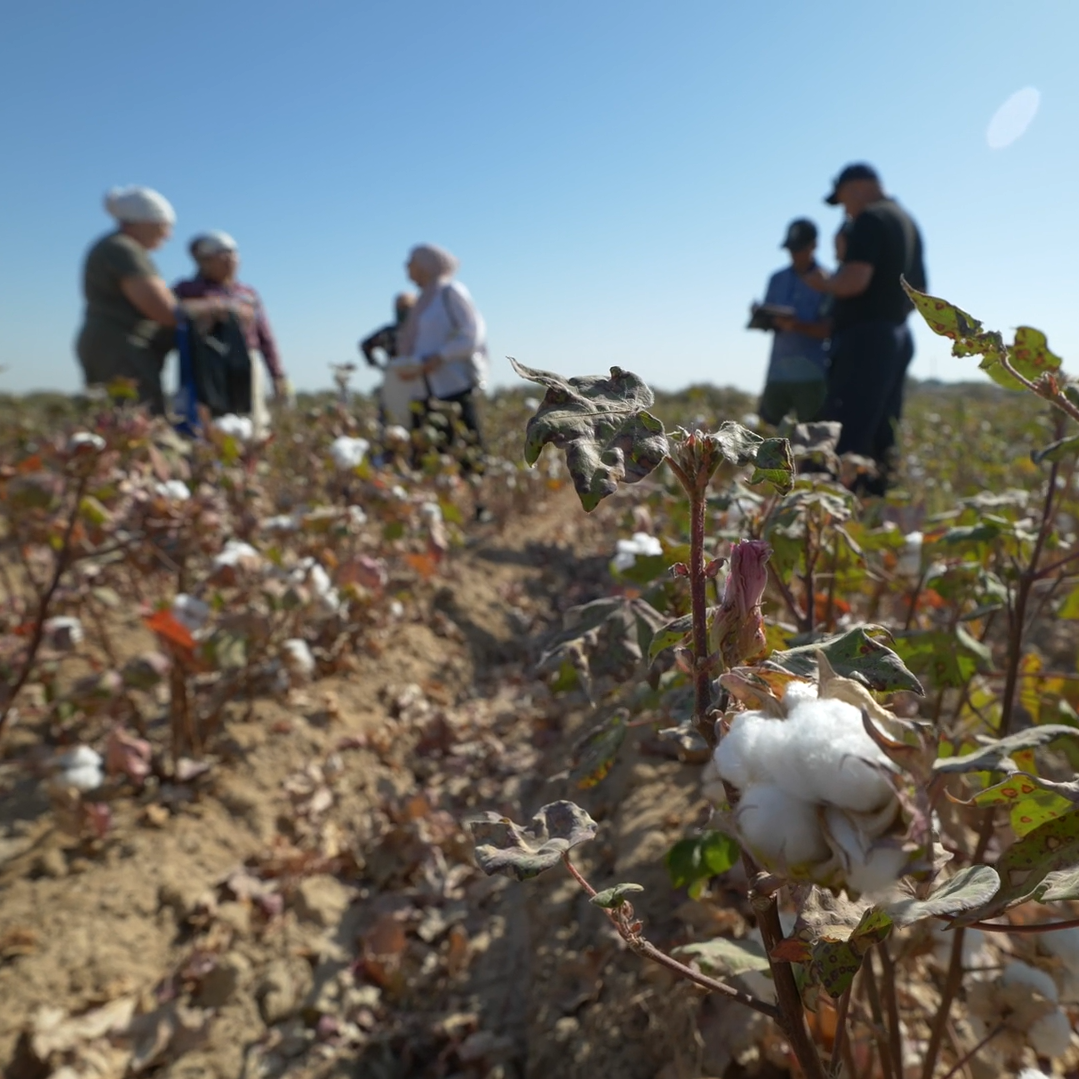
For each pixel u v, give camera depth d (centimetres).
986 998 115
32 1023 182
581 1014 189
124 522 271
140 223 459
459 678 407
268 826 260
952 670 133
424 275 663
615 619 116
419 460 609
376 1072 193
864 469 207
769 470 67
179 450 312
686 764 264
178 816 252
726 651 72
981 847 124
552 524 773
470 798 308
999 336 86
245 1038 194
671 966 77
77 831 229
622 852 230
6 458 332
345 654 368
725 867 120
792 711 55
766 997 128
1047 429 196
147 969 203
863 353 424
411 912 243
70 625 261
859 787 48
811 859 51
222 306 483
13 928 204
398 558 445
